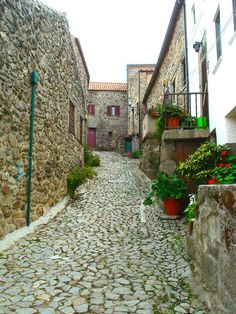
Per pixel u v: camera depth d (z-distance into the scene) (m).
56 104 7.41
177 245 4.46
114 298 2.84
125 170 13.17
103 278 3.31
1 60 4.43
